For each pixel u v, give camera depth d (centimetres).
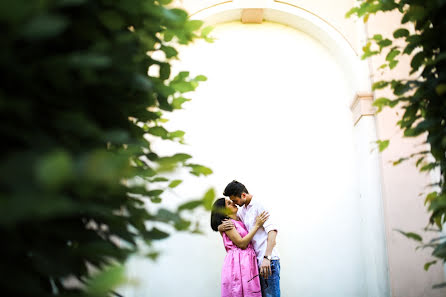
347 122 474
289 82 484
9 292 95
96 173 79
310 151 467
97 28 132
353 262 442
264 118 474
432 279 396
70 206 84
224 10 471
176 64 475
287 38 495
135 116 163
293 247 444
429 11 173
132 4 136
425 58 189
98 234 130
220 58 486
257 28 496
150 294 424
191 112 470
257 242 384
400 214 409
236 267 369
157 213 129
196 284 431
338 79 484
